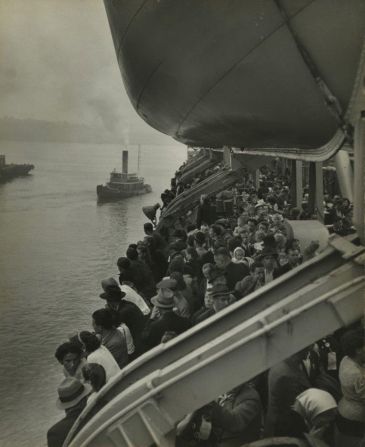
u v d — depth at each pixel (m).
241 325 3.55
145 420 3.54
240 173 15.37
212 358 3.49
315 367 4.73
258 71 4.59
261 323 3.50
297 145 5.53
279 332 3.48
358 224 3.73
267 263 7.19
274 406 4.05
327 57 4.34
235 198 19.12
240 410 3.87
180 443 4.22
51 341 14.87
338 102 4.48
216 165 24.83
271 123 5.16
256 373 3.50
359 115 4.11
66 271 24.44
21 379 11.49
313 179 13.83
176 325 5.73
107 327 5.77
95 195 57.50
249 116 5.19
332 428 3.83
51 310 18.22
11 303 18.80
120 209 47.88
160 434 3.53
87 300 19.86
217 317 3.79
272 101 4.79
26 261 26.06
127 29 5.27
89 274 24.23
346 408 3.69
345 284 3.43
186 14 4.64
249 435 4.10
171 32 4.82
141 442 3.57
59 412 9.38
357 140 3.98
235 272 7.60
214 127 5.88
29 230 35.69
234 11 4.43
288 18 4.29
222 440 4.15
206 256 8.98
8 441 8.07
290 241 9.05
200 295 7.98
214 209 16.67
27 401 10.01
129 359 6.34
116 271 25.00
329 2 4.17
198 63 4.86
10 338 14.96
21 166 71.56
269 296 3.76
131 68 5.74
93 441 3.64
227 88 4.89
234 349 3.48
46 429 8.68
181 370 3.55
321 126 4.82
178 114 5.98
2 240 31.84
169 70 5.19
